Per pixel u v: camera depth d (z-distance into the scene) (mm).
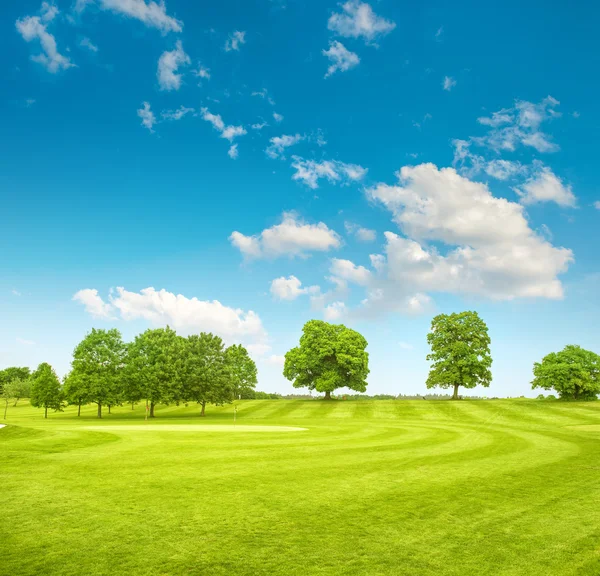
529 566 8391
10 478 15070
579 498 13211
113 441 25359
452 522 10891
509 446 24859
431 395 112562
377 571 8125
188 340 78375
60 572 7961
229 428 38750
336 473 16469
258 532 10078
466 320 79625
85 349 72875
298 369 88938
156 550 9000
